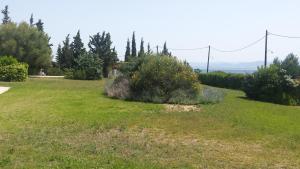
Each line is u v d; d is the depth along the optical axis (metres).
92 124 15.28
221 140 13.56
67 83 42.31
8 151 10.68
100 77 56.47
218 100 25.05
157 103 22.67
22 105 20.30
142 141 12.85
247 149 12.41
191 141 13.26
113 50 81.00
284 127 16.66
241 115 19.19
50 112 18.02
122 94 23.98
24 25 64.19
